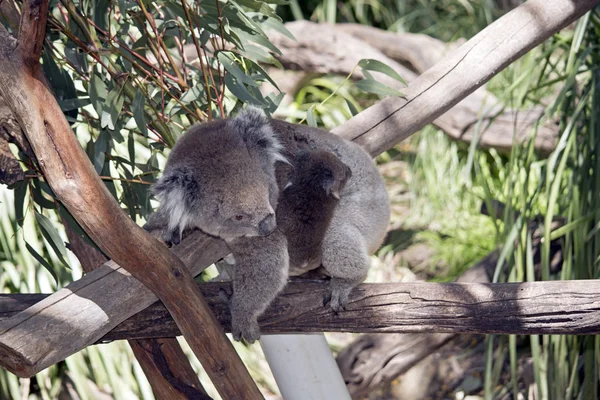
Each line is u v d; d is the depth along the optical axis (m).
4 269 8.70
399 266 11.42
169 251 4.45
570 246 7.79
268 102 6.22
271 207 4.91
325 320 5.06
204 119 6.11
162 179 4.80
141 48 5.97
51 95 4.04
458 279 8.77
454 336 8.27
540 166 9.84
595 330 4.64
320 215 5.20
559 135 8.32
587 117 8.02
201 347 4.62
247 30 5.98
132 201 6.27
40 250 8.77
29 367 4.11
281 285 5.01
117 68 6.03
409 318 4.94
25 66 3.95
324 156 5.34
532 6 6.33
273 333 5.14
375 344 8.39
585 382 7.66
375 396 9.41
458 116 10.52
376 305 4.99
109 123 5.27
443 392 9.30
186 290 4.46
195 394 5.48
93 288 4.51
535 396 8.85
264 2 5.98
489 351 8.15
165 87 6.01
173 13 6.13
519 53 6.32
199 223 4.94
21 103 3.96
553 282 4.79
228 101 7.43
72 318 4.34
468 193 11.86
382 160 13.84
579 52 8.34
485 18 13.22
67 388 8.95
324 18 15.16
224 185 4.81
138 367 8.77
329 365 6.64
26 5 3.79
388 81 11.54
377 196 5.72
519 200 8.45
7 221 8.69
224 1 5.83
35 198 5.77
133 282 4.57
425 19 15.02
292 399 6.52
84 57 5.95
